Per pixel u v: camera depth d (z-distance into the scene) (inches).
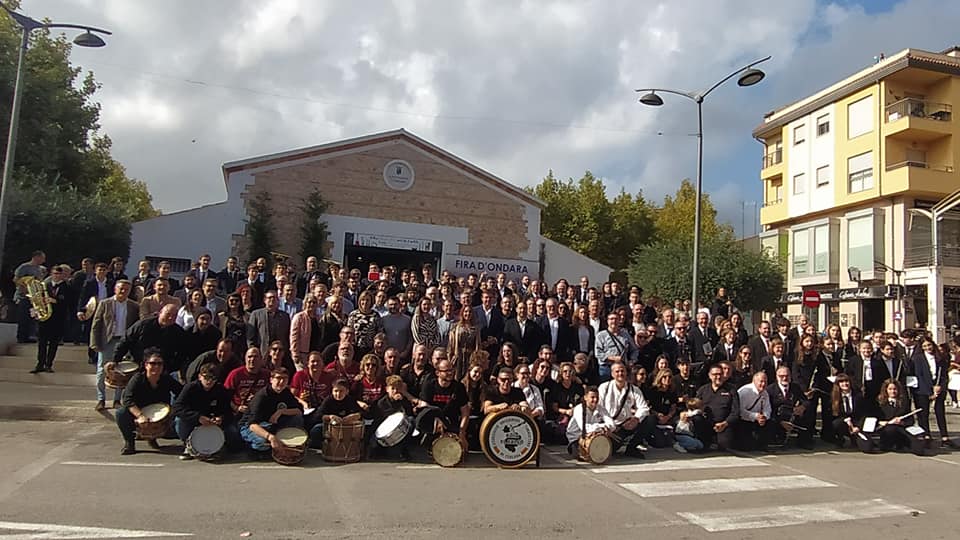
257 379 340.2
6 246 624.7
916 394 447.2
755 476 334.3
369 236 883.4
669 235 1738.4
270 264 811.4
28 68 897.5
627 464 355.9
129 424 319.3
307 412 346.6
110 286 501.4
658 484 310.2
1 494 247.0
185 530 215.6
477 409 365.4
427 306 410.3
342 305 424.5
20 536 204.1
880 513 270.1
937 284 1087.6
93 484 265.3
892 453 417.4
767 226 1530.5
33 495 247.0
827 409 437.1
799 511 269.1
